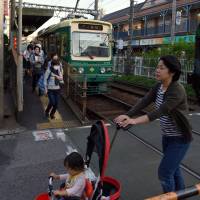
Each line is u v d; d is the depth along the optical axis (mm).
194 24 17703
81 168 2051
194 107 6738
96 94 8250
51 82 5316
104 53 7961
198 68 7367
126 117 2061
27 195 2756
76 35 7758
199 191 1665
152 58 12734
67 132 4680
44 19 11938
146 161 3494
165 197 1575
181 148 2158
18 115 5184
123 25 27812
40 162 3510
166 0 22203
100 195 1976
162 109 2047
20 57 5309
